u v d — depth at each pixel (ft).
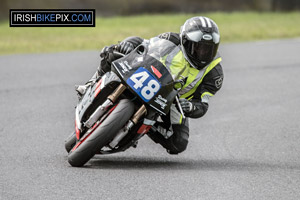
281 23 304.50
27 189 55.47
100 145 61.57
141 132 63.41
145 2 399.65
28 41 207.82
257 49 196.65
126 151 77.51
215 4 435.53
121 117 60.13
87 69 148.97
